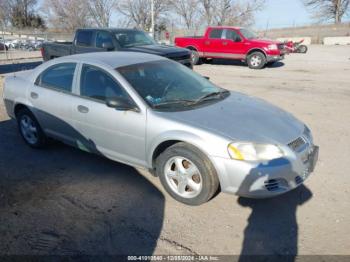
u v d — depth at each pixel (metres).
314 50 26.23
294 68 15.19
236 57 15.62
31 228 3.38
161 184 4.17
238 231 3.32
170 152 3.71
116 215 3.59
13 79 5.48
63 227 3.40
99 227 3.39
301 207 3.70
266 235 3.26
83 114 4.36
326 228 3.34
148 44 11.45
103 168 4.65
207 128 3.52
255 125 3.67
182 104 3.99
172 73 4.59
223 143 3.39
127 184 4.22
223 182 3.46
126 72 4.20
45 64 5.08
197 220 3.49
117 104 3.89
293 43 23.67
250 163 3.33
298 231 3.31
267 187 3.38
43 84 4.96
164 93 4.12
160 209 3.69
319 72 13.70
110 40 10.90
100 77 4.29
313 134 5.97
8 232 3.32
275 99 8.67
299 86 10.52
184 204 3.77
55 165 4.76
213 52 16.16
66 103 4.54
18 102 5.25
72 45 11.71
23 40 35.62
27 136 5.38
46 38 37.16
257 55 14.98
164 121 3.71
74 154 5.12
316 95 9.13
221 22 45.94
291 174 3.44
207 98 4.24
